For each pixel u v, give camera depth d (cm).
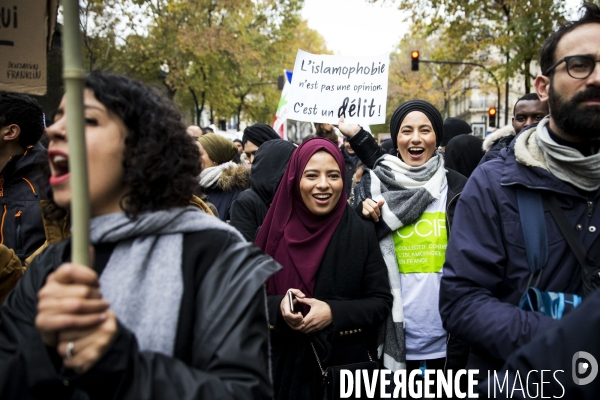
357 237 270
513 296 190
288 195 280
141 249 140
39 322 107
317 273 263
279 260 271
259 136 525
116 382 115
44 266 150
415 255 288
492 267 193
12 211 290
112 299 135
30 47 208
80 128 107
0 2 206
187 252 144
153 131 142
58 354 120
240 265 144
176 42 2434
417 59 2002
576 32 181
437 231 289
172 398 120
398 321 276
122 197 143
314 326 246
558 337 131
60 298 106
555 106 185
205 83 2658
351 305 254
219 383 127
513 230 192
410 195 290
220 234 149
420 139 308
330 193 266
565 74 180
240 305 139
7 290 224
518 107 405
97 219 142
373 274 271
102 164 139
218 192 471
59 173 141
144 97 147
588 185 185
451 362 255
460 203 206
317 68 437
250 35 2967
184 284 140
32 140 301
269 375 142
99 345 111
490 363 192
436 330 282
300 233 272
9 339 141
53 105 1227
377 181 304
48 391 119
